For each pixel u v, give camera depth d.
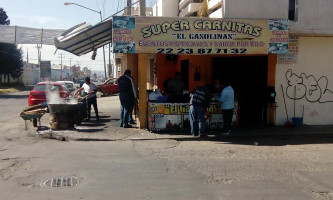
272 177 6.30
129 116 12.15
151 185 5.77
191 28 10.11
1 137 10.01
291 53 11.63
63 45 13.23
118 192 5.43
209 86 12.01
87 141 9.44
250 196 5.32
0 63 46.03
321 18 11.34
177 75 12.34
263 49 10.48
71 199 5.12
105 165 6.99
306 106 11.87
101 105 19.62
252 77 12.78
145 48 9.96
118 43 9.84
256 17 10.96
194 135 10.02
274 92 11.52
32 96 15.25
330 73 11.89
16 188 5.59
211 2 13.52
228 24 10.25
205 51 10.20
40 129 10.88
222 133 10.34
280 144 9.34
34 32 16.38
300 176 6.38
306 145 9.23
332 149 8.74
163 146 8.87
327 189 5.70
